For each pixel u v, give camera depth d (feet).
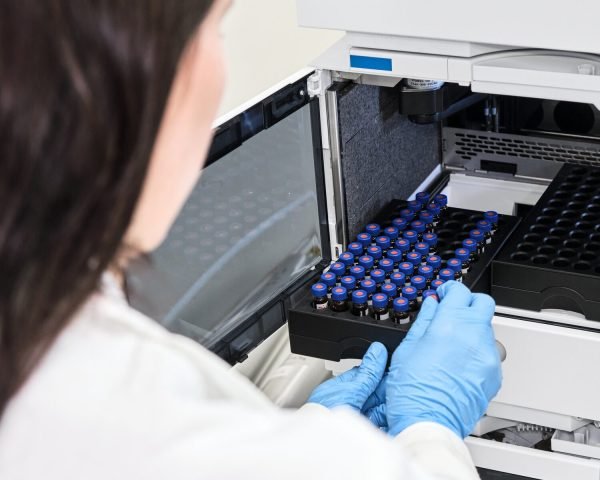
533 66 3.51
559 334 3.76
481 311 3.19
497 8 3.35
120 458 1.29
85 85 1.02
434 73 3.71
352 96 4.18
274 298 4.18
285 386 4.24
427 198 4.71
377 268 4.16
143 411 1.30
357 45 3.85
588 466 3.98
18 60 1.00
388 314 3.83
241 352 3.98
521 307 4.01
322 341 3.96
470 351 3.03
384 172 4.67
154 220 1.32
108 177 1.08
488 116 4.89
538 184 4.91
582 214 4.30
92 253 1.12
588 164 4.77
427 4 3.50
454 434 2.63
